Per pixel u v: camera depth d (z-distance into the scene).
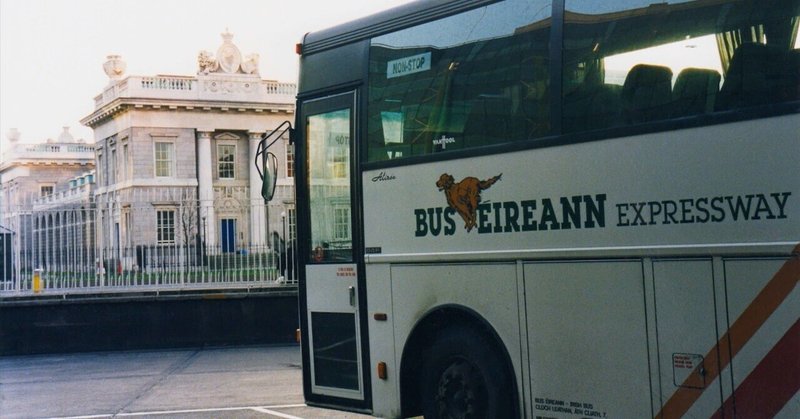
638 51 6.40
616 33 6.57
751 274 5.66
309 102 9.34
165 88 79.50
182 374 15.52
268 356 18.05
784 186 5.52
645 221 6.26
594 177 6.60
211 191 80.50
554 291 6.88
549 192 6.91
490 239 7.39
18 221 20.41
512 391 7.27
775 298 5.54
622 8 6.55
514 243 7.18
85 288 20.47
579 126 6.74
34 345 20.03
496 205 7.33
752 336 5.64
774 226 5.56
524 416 7.16
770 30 5.66
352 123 8.80
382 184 8.41
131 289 20.56
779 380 5.51
